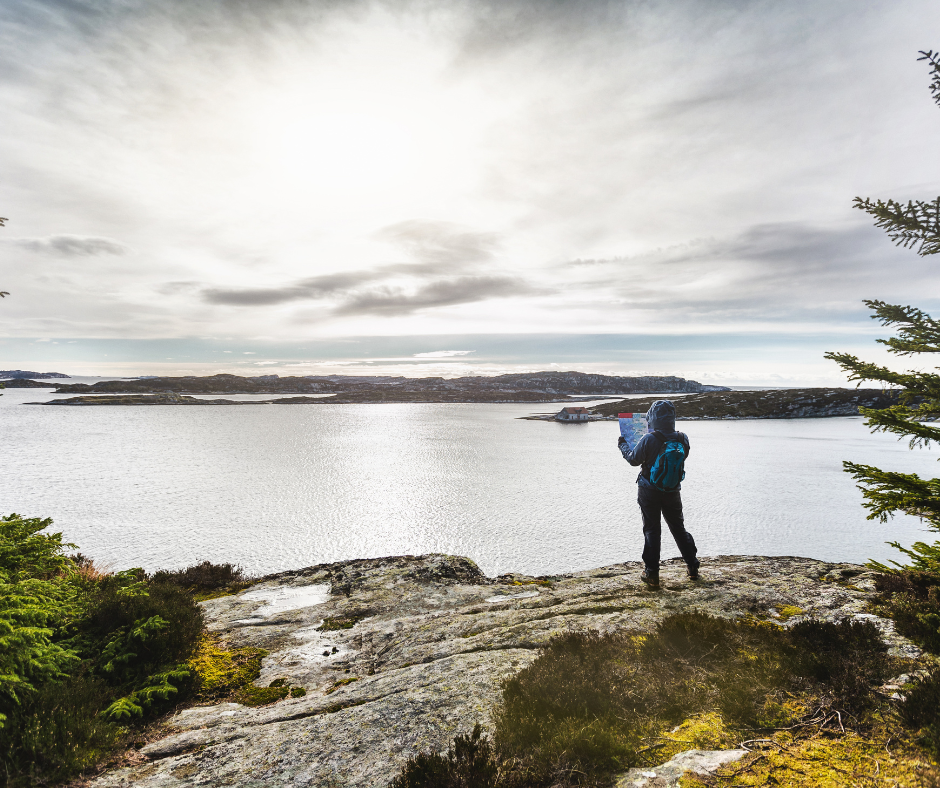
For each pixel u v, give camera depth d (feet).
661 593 25.84
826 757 12.28
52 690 17.12
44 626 20.62
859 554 258.16
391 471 529.04
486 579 36.11
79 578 25.45
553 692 15.34
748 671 16.05
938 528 18.10
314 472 523.70
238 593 34.60
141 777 14.23
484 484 454.81
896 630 18.39
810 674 15.87
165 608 23.95
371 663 22.75
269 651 24.54
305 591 34.35
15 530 22.67
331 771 13.73
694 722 14.16
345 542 279.28
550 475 503.61
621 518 332.80
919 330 17.11
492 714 15.28
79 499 387.96
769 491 406.62
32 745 14.52
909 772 11.41
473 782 11.99
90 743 15.66
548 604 26.63
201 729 16.98
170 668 20.66
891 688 14.73
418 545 273.95
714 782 11.76
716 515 334.65
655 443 27.35
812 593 24.59
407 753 14.07
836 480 449.48
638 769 12.48
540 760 12.76
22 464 551.18
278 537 288.10
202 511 350.02
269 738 15.75
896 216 17.37
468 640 22.25
